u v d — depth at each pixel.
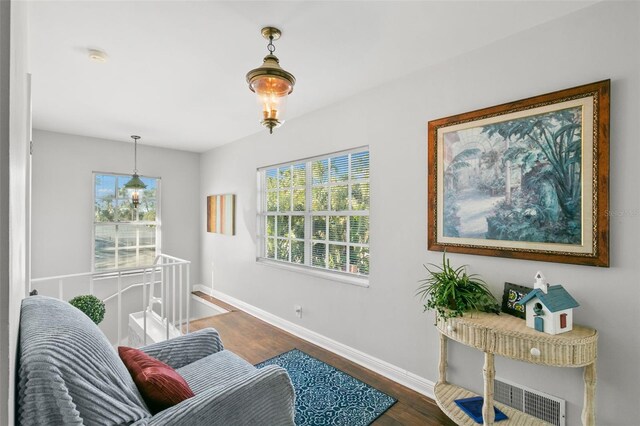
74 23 1.78
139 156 4.79
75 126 3.84
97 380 0.98
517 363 1.90
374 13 1.71
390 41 1.99
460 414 1.87
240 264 4.41
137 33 1.89
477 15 1.73
